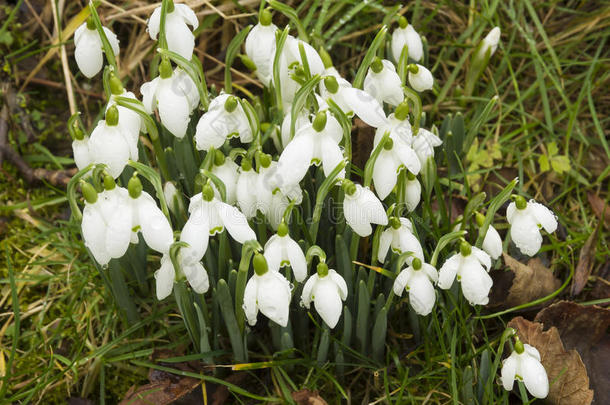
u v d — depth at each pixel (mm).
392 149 384
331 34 572
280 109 417
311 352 441
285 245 375
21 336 459
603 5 587
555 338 418
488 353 406
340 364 425
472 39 568
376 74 403
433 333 439
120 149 382
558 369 417
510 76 574
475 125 481
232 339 414
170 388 422
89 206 372
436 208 487
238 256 438
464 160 507
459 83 571
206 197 369
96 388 444
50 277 470
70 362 440
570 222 508
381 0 556
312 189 438
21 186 518
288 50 413
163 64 387
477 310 429
